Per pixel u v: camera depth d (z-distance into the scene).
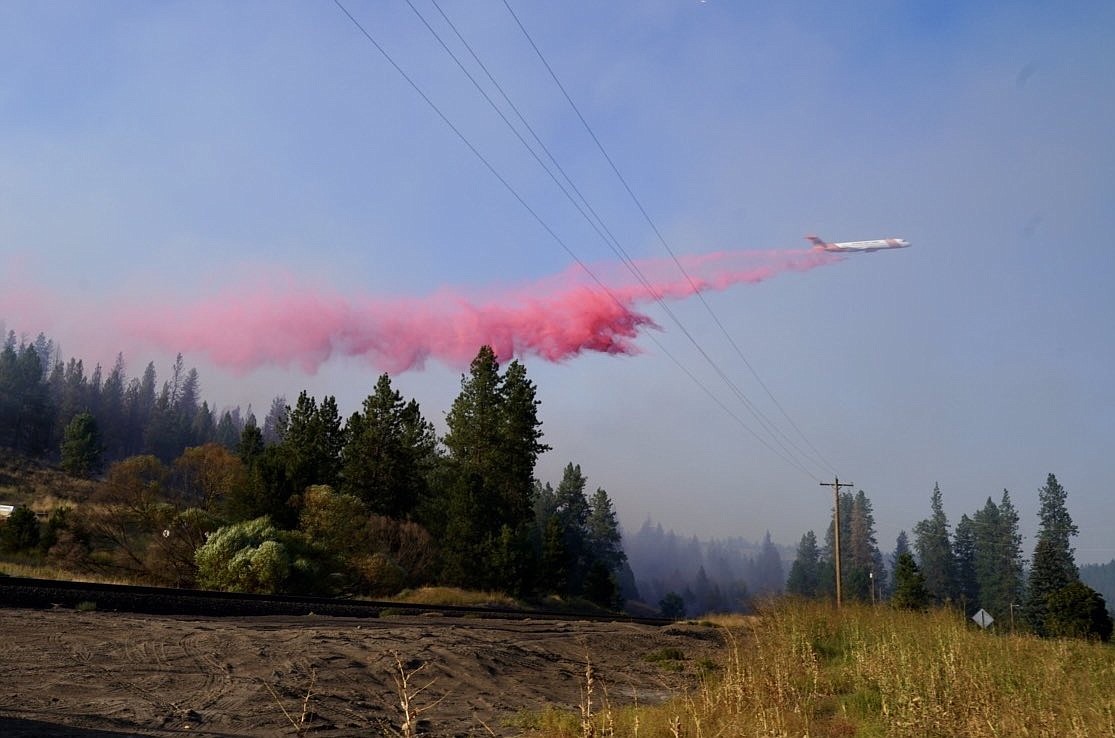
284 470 57.53
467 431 78.50
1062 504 102.81
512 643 23.73
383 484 69.75
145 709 11.65
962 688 12.03
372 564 50.28
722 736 10.30
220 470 58.97
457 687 16.80
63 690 12.18
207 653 16.22
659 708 13.45
